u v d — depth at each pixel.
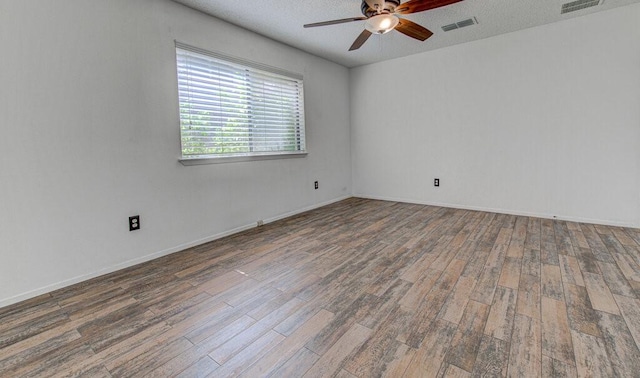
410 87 4.64
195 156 3.01
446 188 4.49
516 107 3.82
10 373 1.37
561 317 1.67
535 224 3.47
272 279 2.25
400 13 2.47
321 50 4.23
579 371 1.28
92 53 2.28
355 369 1.34
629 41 3.12
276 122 3.93
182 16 2.83
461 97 4.21
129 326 1.70
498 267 2.33
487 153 4.09
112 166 2.43
